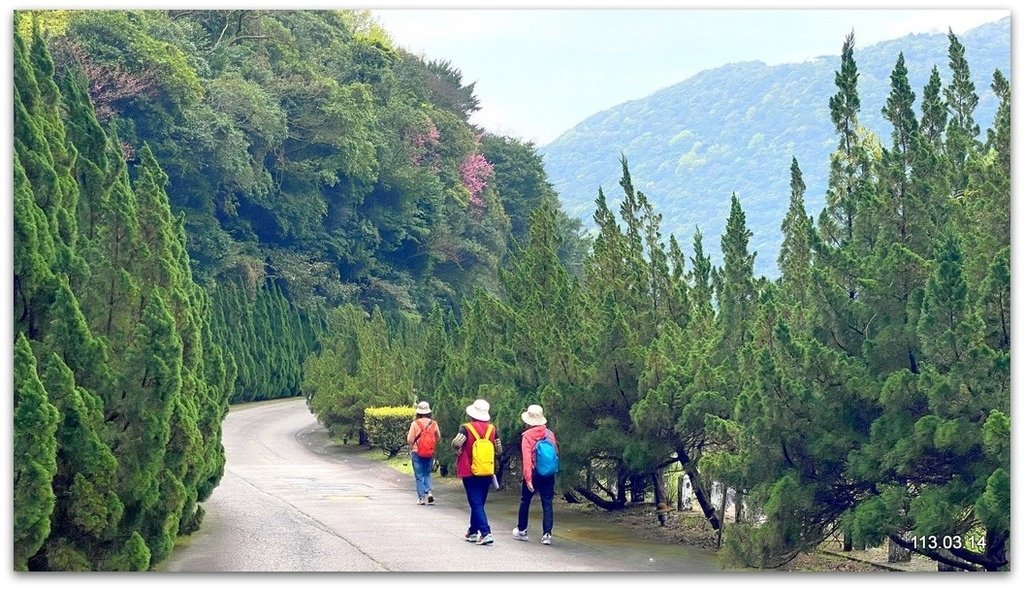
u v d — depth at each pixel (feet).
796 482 38.86
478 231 256.73
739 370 46.37
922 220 43.45
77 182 46.75
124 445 36.29
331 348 135.44
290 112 207.72
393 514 57.06
